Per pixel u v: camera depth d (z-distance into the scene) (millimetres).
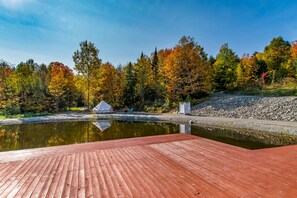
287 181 2510
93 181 2568
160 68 24500
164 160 3514
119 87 25016
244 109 12969
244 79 23031
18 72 20703
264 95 16844
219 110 14352
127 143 4984
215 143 4898
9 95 19578
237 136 8445
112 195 2145
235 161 3406
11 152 4211
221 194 2154
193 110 16219
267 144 6957
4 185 2480
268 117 10711
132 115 15828
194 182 2502
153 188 2326
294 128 7602
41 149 4461
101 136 9148
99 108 19641
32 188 2375
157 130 10492
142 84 23891
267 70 23594
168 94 19703
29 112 20531
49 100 22250
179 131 9961
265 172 2850
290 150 4141
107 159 3619
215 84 23094
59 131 10531
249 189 2277
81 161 3518
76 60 21719
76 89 26375
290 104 11188
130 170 2996
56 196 2139
